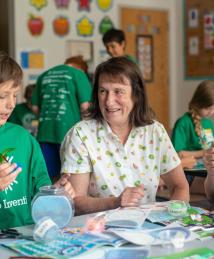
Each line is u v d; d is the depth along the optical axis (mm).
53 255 1212
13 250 1269
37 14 5879
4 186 1475
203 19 6477
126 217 1536
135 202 1726
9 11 5785
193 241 1335
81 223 1520
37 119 4457
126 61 1955
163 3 6820
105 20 6359
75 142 1975
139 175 1998
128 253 1234
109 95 1921
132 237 1333
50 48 6004
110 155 1980
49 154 3838
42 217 1441
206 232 1405
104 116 1968
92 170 1976
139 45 6660
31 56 5875
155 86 6824
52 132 3857
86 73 4289
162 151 2047
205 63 6484
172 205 1604
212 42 6344
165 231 1389
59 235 1373
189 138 3357
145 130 2027
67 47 6121
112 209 1729
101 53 6371
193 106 3365
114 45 4305
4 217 1722
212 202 2062
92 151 1968
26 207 1784
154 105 6816
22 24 5805
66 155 1988
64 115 3838
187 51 6766
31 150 1852
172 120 6980
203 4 6465
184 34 6793
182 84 6887
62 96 3848
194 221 1504
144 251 1241
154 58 6801
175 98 7000
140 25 6652
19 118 4723
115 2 6422
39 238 1315
